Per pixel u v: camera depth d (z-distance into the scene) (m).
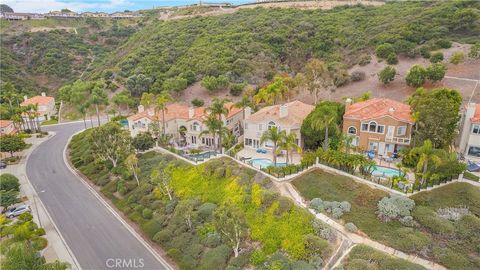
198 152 59.66
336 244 32.84
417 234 32.16
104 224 45.38
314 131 51.09
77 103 94.88
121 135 60.34
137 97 98.88
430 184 37.91
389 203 35.97
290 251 32.84
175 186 49.84
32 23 159.62
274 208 38.09
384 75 81.56
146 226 42.88
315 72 78.25
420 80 76.06
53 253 39.38
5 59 129.50
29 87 121.25
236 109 68.44
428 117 43.41
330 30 112.81
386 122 48.94
